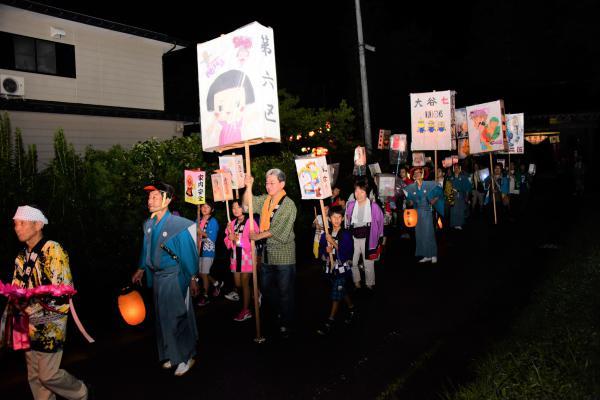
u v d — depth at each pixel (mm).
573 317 5355
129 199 8078
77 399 4266
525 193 17047
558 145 32219
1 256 6383
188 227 5023
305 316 7012
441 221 10586
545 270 8602
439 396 4414
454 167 15836
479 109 14469
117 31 13961
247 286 6934
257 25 5379
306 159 6676
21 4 11828
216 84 5746
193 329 5270
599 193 21906
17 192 6660
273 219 5879
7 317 3832
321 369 5227
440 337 5883
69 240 7176
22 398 4711
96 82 14039
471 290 7793
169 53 16312
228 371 5266
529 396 3838
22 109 11500
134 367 5422
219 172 7637
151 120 14836
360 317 6828
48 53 13039
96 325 6785
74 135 12883
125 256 8031
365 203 7914
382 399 4453
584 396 3779
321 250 6898
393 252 11414
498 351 4949
